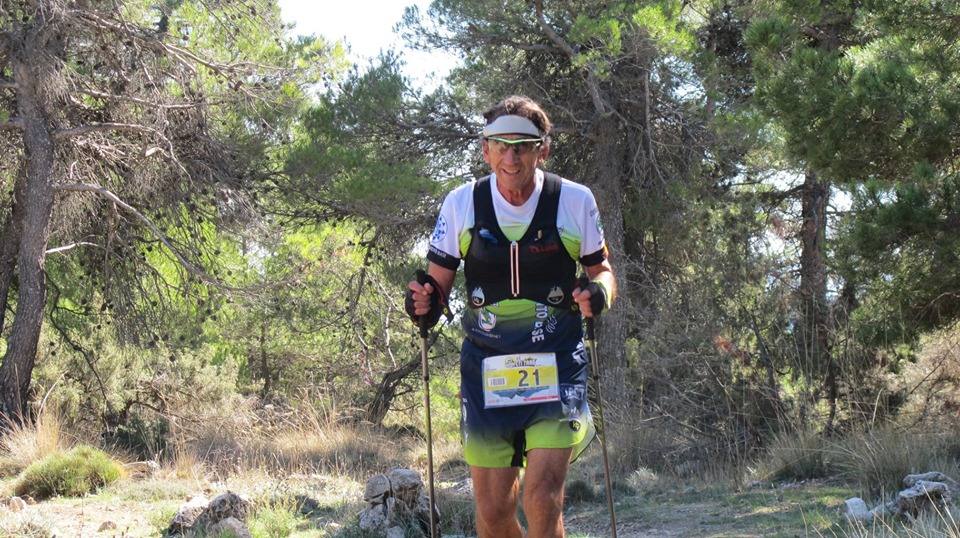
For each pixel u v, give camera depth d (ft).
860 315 32.63
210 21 53.62
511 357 12.53
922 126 28.04
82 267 57.36
